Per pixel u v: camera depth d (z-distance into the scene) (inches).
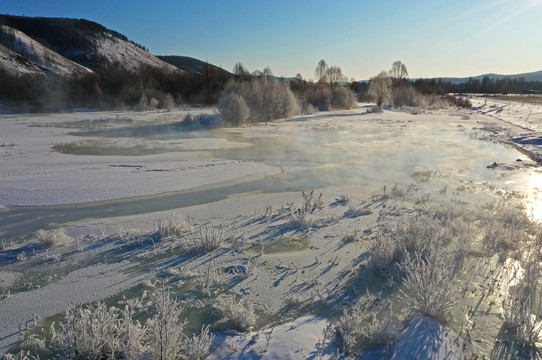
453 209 303.4
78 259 216.1
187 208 317.7
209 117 1040.2
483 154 614.2
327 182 419.2
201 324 155.7
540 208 323.6
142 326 151.2
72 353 130.9
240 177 434.9
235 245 239.5
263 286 187.2
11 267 205.8
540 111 1536.7
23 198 339.9
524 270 203.3
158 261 214.2
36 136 787.4
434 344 141.3
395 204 332.2
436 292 162.4
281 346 140.2
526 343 143.6
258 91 1178.6
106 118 1160.8
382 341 144.5
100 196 349.4
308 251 230.5
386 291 183.5
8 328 150.9
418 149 659.4
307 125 1048.8
